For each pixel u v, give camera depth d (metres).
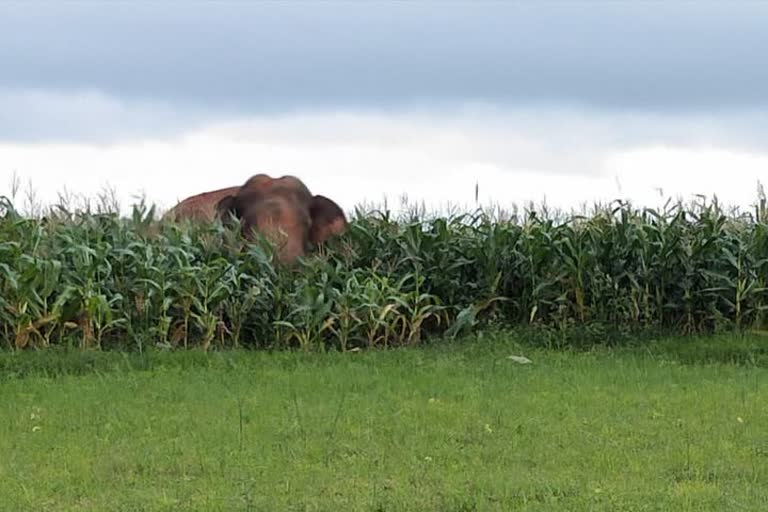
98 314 24.95
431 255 28.86
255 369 22.41
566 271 28.27
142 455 15.12
